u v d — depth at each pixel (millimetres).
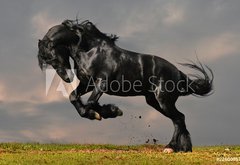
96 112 16734
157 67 17578
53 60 16984
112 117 16891
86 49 17188
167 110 17594
